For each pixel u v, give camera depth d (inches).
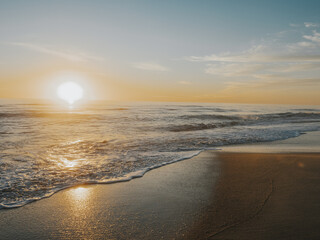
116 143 435.8
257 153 351.3
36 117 948.0
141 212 157.6
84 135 527.5
